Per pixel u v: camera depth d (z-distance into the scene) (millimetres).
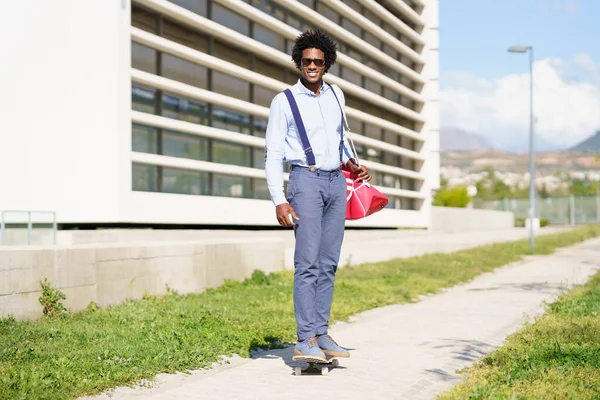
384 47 44812
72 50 21719
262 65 31500
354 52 41000
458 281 14398
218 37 27781
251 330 7328
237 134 27875
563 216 87875
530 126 28625
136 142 23141
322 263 5523
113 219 21422
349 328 7902
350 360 5914
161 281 10234
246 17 29562
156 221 23078
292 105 5316
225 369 5625
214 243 11820
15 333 6441
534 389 4395
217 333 6902
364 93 39938
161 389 4867
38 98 21875
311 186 5312
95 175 21547
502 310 9531
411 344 6766
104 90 21484
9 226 20922
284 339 7070
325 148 5340
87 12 21641
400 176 46469
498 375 4957
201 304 9320
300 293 5328
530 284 13609
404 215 45531
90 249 8578
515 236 39188
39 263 7691
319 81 5508
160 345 6082
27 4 21875
